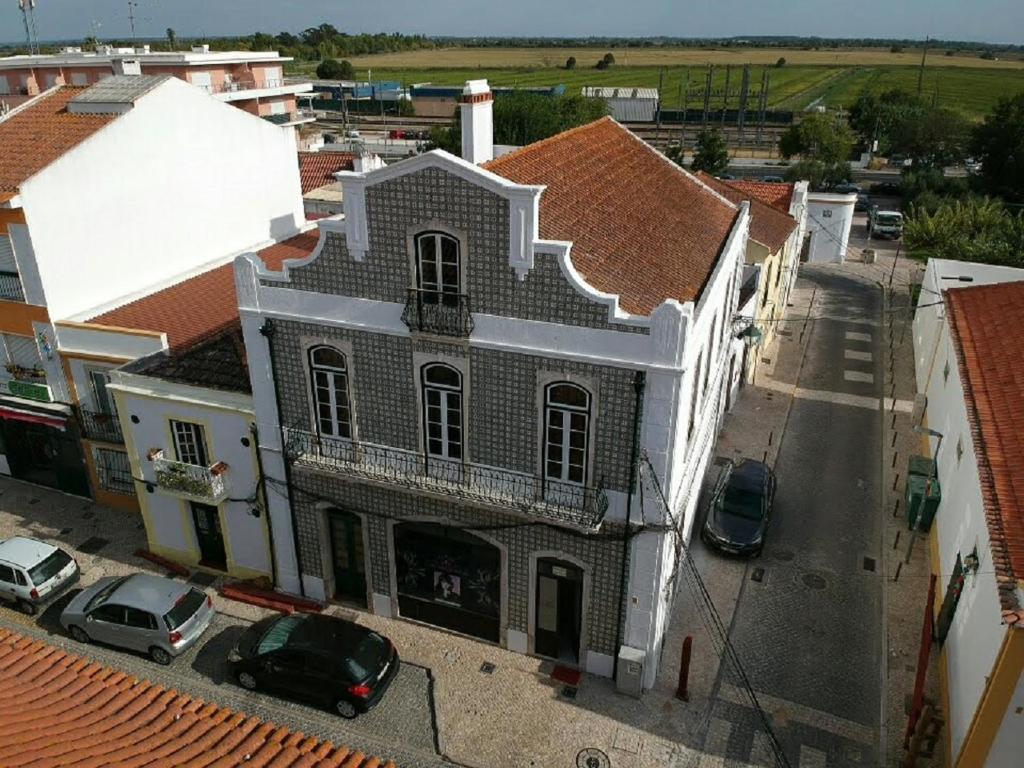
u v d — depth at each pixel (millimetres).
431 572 17922
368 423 16625
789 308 39750
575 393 14570
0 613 19266
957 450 19609
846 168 68375
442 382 15547
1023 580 12312
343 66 155000
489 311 14469
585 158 20625
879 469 25016
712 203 25375
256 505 18938
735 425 27812
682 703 16219
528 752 15117
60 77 60406
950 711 14797
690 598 19234
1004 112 62156
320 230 15031
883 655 17406
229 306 23844
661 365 13602
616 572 15695
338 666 15688
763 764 14836
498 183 13352
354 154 39719
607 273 15211
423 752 15156
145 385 18984
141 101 23453
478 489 15781
